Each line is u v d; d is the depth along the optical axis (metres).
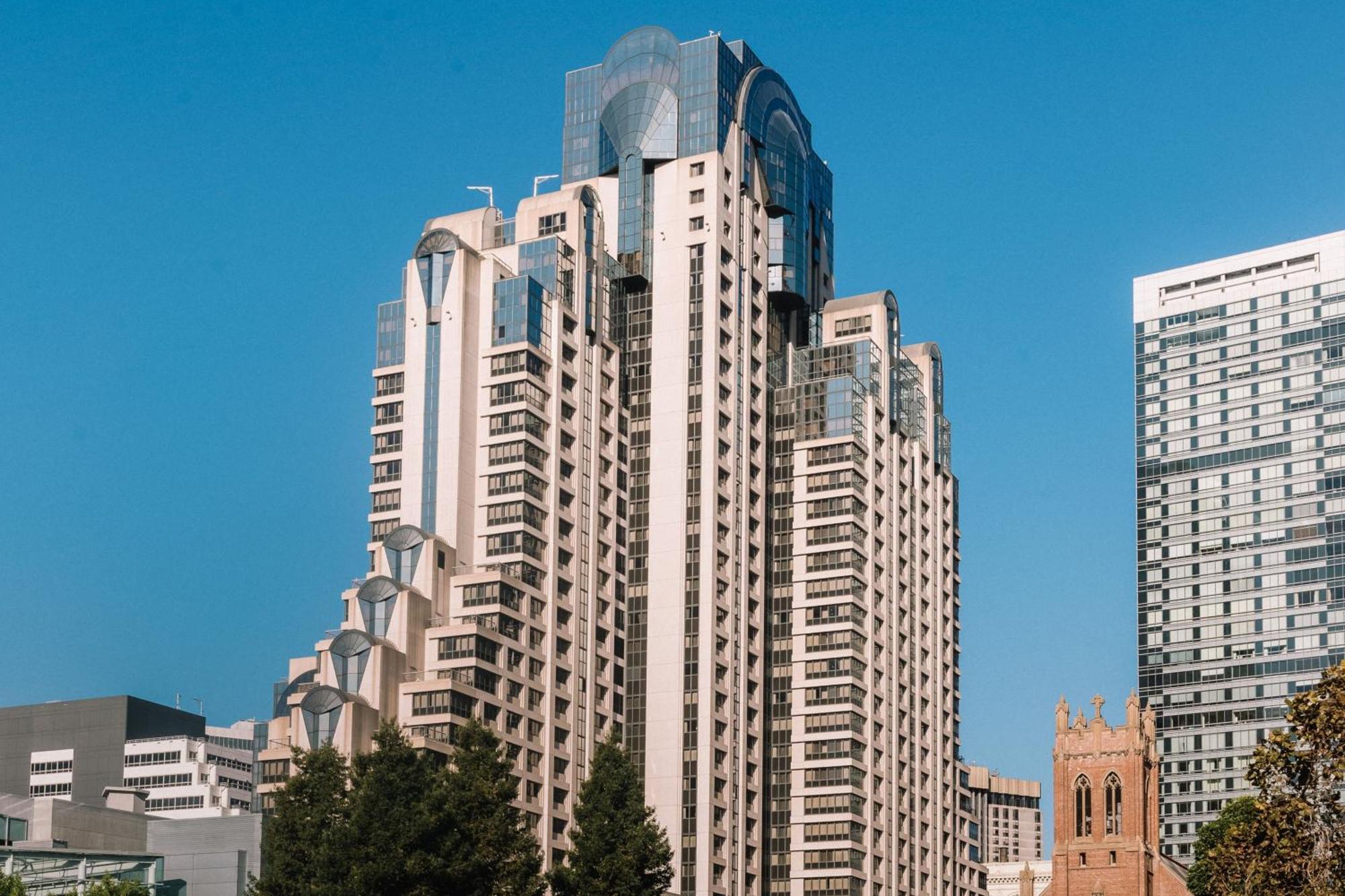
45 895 176.50
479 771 155.12
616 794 164.25
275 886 153.62
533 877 154.12
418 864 141.00
